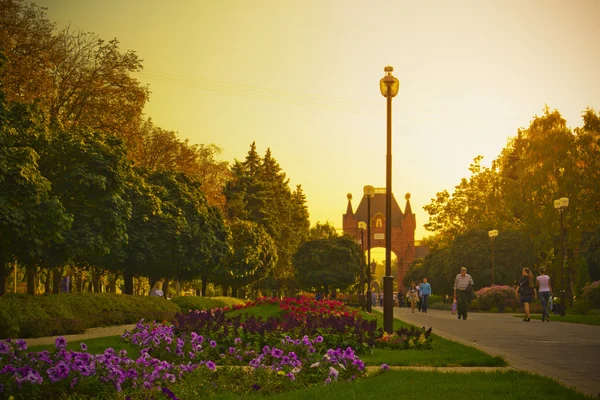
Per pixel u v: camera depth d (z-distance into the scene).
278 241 82.25
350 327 14.65
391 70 17.33
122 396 7.78
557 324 25.08
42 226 23.44
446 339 16.27
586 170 54.38
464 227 76.81
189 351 12.32
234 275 61.69
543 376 9.23
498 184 65.38
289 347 11.75
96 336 18.09
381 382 8.84
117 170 30.28
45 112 30.30
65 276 57.03
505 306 48.16
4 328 16.69
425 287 42.47
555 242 59.53
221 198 58.47
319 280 82.06
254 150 83.12
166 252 37.62
